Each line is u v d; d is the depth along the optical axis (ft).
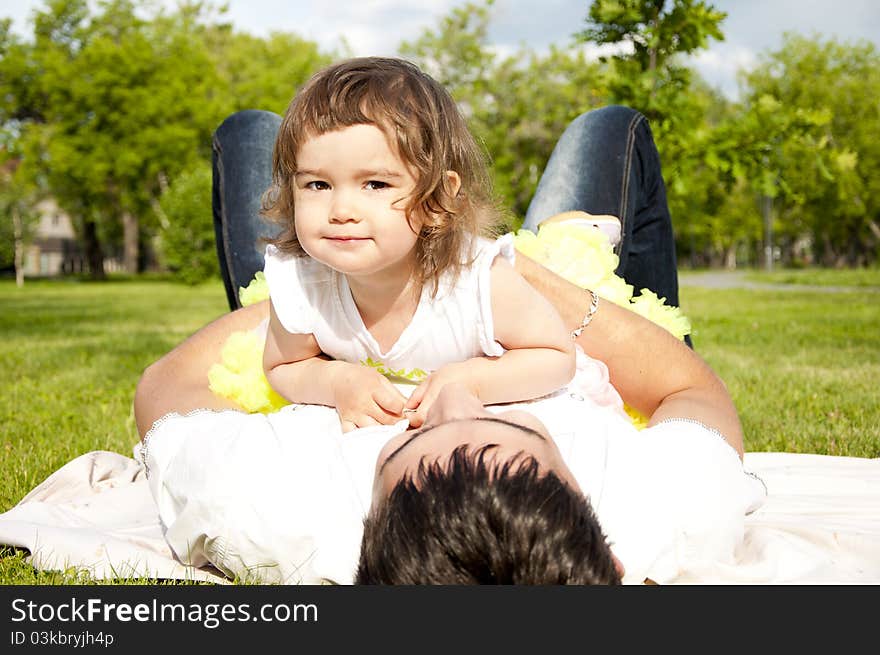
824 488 8.41
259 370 7.91
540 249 9.02
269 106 103.86
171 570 6.25
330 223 5.56
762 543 6.01
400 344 6.56
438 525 4.29
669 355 7.50
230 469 5.78
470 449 4.65
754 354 22.65
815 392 15.61
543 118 90.43
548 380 6.38
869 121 111.96
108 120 110.73
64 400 16.11
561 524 4.30
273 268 6.77
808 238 187.62
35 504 7.80
